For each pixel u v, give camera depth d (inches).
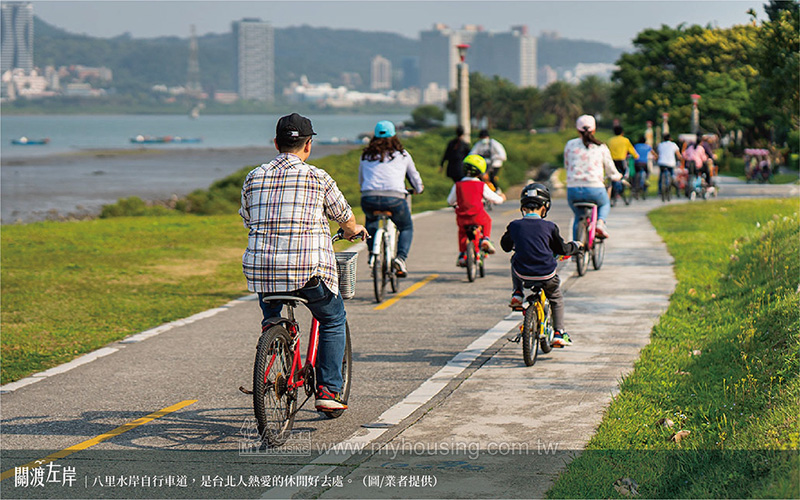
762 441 420.5
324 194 486.9
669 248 1231.5
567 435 490.3
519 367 644.1
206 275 1177.4
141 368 677.9
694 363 633.0
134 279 1139.3
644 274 1028.5
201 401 586.9
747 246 1110.4
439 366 663.8
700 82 6555.1
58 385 631.2
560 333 682.2
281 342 482.6
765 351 593.9
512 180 4286.4
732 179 3740.2
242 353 724.7
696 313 808.3
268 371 467.8
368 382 621.6
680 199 2289.6
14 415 560.4
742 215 1632.6
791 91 1637.6
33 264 1268.5
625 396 557.3
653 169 4042.8
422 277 1087.0
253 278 479.2
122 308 936.3
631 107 7313.0
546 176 4532.5
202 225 1883.6
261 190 480.4
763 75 1662.2
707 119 6530.5
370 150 930.7
